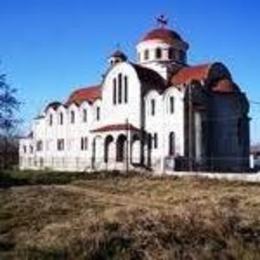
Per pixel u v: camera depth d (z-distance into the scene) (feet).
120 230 85.71
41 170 303.07
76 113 326.85
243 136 287.69
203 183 198.08
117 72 298.76
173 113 272.92
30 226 108.58
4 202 143.43
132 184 201.77
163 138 275.80
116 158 289.33
